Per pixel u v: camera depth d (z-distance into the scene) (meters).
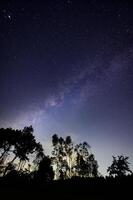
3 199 15.43
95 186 17.00
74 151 44.06
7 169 29.98
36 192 17.38
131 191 14.26
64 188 17.73
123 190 14.78
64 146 43.88
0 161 30.14
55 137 44.16
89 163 43.34
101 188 16.20
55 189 17.83
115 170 25.64
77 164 42.25
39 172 29.56
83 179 20.16
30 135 31.48
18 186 20.06
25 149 31.23
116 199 13.21
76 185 18.12
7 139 29.62
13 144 30.38
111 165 26.20
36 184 20.64
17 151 30.84
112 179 18.23
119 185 16.11
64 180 21.25
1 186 19.92
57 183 20.02
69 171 42.03
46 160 31.56
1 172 29.95
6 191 17.91
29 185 20.42
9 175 25.14
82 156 43.66
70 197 15.03
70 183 19.08
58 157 42.97
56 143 43.78
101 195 14.55
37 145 34.25
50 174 30.22
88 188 16.75
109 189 15.63
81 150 44.12
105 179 18.72
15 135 30.16
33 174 29.00
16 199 15.38
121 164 25.81
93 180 18.98
